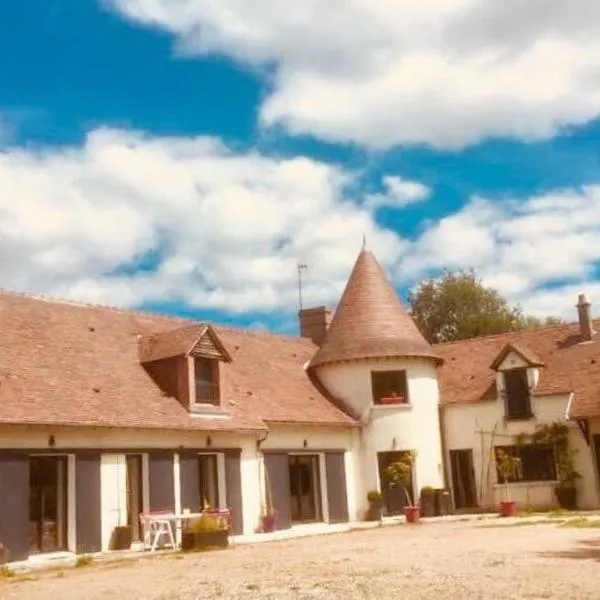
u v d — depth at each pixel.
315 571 13.44
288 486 26.67
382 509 29.47
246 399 26.78
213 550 19.58
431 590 10.81
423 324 56.09
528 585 10.88
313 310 36.31
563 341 32.41
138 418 21.95
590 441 28.81
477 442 31.05
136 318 27.88
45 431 19.95
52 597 12.23
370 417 29.97
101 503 20.91
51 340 23.45
